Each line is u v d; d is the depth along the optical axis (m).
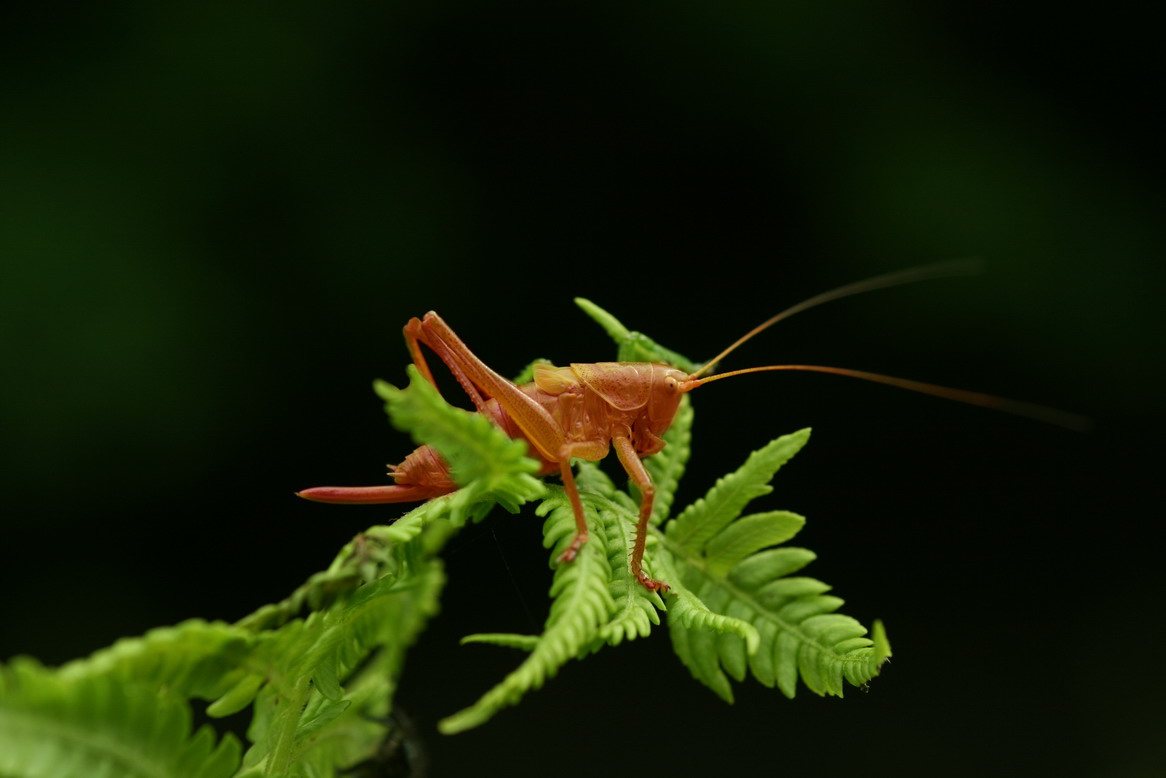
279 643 0.32
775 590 0.34
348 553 0.32
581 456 0.34
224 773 0.31
